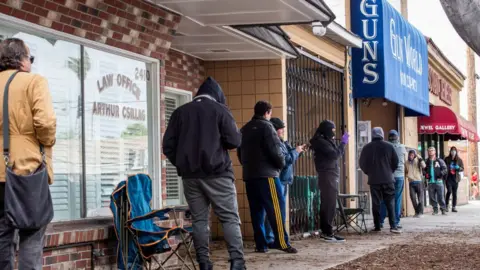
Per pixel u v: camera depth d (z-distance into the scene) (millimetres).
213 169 8727
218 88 9078
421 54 24156
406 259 11398
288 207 14734
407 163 23656
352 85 19312
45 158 6551
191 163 8734
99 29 9281
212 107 8852
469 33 8594
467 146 48562
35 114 6453
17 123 6473
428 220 22000
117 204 8969
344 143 14258
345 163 18828
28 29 8336
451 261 11156
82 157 9211
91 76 9391
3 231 6469
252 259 11484
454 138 35156
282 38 14086
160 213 8703
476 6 8516
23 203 6301
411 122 27141
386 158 16562
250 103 14594
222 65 14711
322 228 14391
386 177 16484
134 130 10242
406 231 17312
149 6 10000
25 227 6305
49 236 8094
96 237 8852
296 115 15727
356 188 20266
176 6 10352
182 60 13805
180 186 14000
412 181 23562
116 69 9867
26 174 6422
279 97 14523
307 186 15820
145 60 10430
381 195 16734
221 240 14523
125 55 10000
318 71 17234
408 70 22031
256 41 12812
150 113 10594
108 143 9711
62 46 8898
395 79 20359
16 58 6688
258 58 14492
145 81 10516
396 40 20578
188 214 9266
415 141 28109
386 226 18969
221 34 12273
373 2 19266
